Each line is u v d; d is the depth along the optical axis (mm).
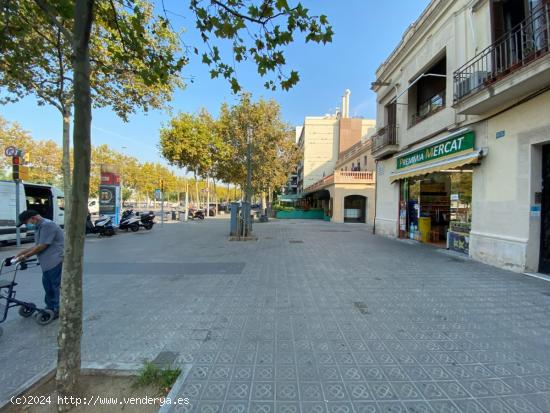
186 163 23844
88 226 14039
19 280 6277
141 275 6492
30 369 2904
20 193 11438
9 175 23484
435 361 2975
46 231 4137
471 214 8359
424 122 10734
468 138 8258
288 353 3133
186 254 9195
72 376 2355
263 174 23469
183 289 5445
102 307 4535
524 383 2619
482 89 6762
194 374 2754
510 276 6293
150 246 10953
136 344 3350
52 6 3127
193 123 23047
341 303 4660
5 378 2754
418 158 11219
